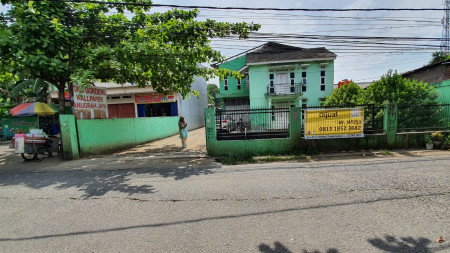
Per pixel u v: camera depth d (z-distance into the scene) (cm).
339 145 799
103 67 824
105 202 410
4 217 359
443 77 1338
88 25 847
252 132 806
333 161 676
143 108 2005
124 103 2009
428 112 839
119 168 672
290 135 789
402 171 539
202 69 963
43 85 1855
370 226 300
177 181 528
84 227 320
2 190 495
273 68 1836
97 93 963
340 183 472
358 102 994
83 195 449
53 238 293
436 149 778
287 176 537
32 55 665
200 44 931
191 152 902
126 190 473
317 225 307
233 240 278
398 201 374
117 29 880
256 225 313
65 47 810
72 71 779
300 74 1842
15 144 775
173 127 1842
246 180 518
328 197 400
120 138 1071
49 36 712
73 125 811
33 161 806
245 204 383
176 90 1135
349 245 260
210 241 278
